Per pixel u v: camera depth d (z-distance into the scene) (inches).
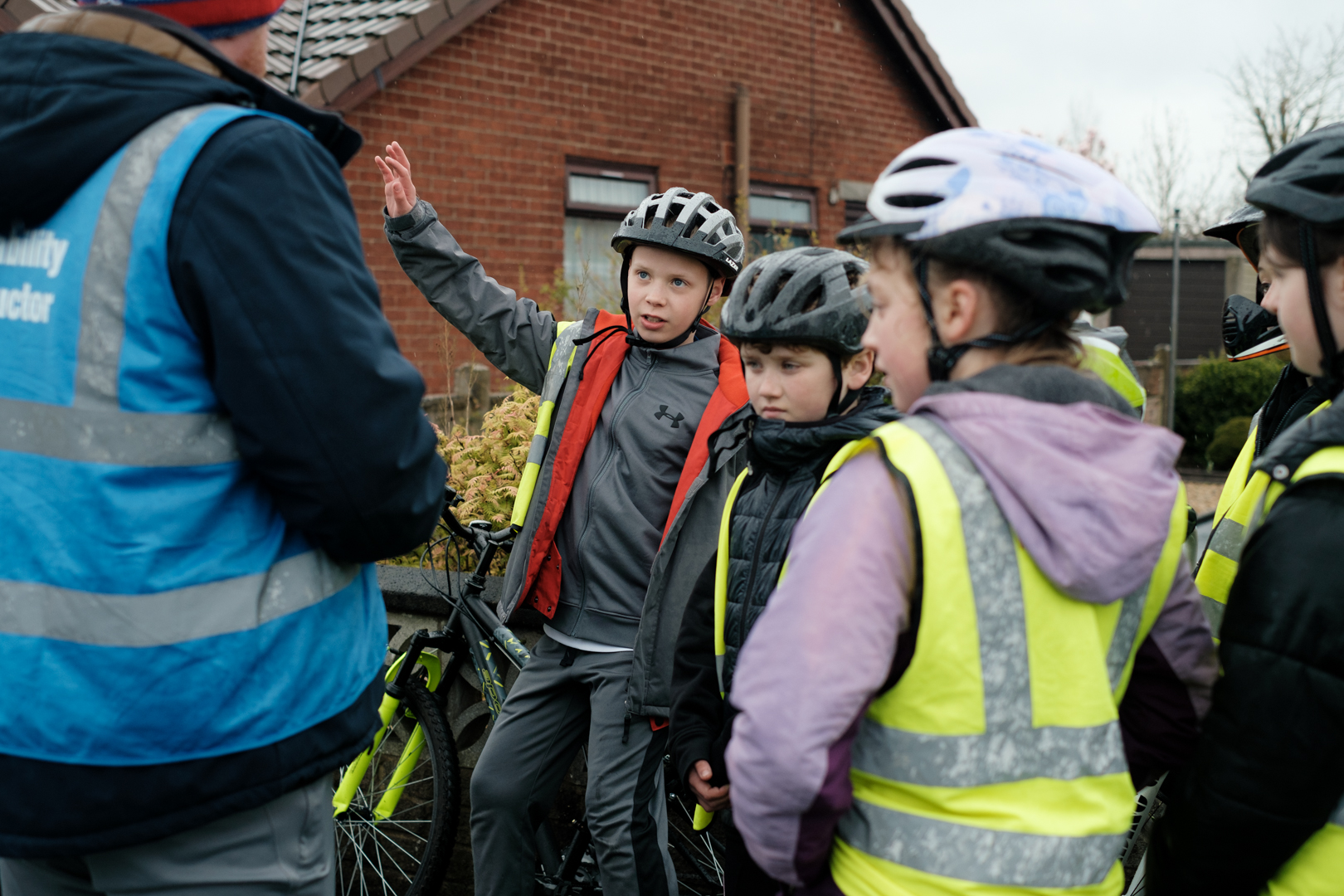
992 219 38.8
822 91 383.2
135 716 46.0
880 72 400.8
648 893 82.4
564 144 318.0
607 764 83.2
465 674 107.3
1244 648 40.9
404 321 281.1
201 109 48.0
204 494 47.4
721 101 356.2
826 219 387.5
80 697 46.1
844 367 61.6
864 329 59.8
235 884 49.9
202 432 47.3
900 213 41.1
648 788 83.4
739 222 326.6
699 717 63.2
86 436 46.1
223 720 47.5
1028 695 39.4
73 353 46.3
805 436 60.3
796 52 374.9
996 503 38.8
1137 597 43.1
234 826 49.4
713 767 60.3
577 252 325.4
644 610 80.4
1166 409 417.4
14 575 46.8
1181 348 597.3
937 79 404.8
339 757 52.7
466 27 293.3
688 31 346.0
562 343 92.9
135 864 48.4
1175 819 44.3
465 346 287.9
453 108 292.8
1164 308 592.1
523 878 87.7
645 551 84.8
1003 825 39.2
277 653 49.3
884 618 38.0
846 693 37.5
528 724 87.7
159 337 46.2
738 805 40.1
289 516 49.0
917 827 39.7
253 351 45.7
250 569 48.5
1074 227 39.0
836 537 39.2
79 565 46.0
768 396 62.2
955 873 39.2
